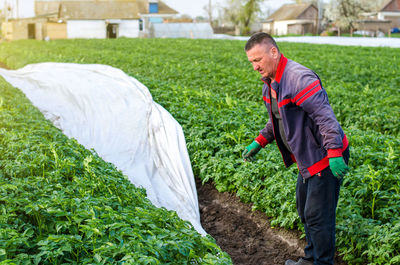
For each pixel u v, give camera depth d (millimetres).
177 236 3828
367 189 5141
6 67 22969
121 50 27172
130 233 3604
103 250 3400
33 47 29297
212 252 3830
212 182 6734
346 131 7695
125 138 8203
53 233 4082
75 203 4090
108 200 4441
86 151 6594
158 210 4387
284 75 3779
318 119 3633
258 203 5730
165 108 9586
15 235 3574
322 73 15453
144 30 58094
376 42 42156
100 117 9398
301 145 3867
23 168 5391
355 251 4629
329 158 3607
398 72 16109
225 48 28656
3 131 6965
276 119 4164
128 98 9883
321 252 3969
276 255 4984
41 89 12414
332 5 59281
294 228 5312
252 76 13961
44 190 4613
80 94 10695
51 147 5785
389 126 8680
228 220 5820
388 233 4297
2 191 4664
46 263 3531
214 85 12953
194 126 7953
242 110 9023
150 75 15484
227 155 6793
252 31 80438
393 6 72562
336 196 3967
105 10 57406
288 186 5359
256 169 5887
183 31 56875
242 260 4941
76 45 32156
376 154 5977
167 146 7375
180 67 16203
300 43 37156
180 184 6508
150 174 7074
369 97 10828
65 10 56094
